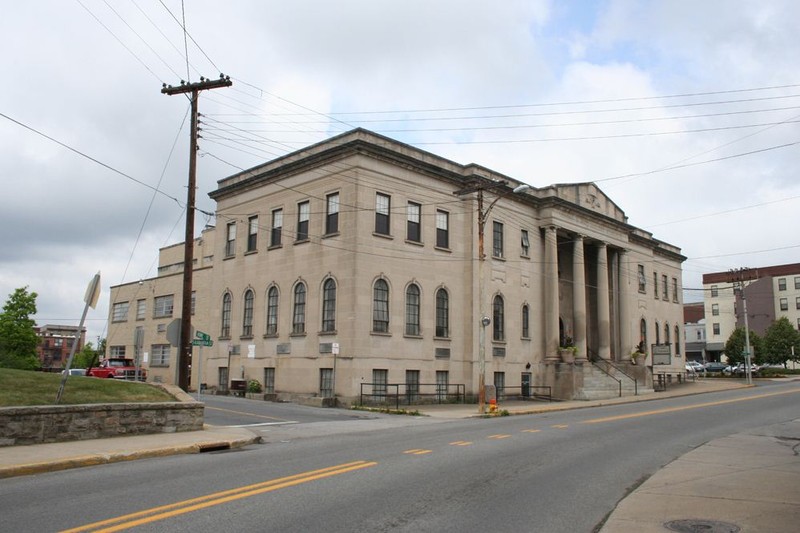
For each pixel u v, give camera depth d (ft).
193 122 77.20
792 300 338.34
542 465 42.01
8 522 25.14
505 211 131.03
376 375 103.60
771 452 50.62
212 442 50.21
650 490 34.53
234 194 132.98
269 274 120.98
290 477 35.17
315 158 112.88
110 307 192.65
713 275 369.50
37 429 47.16
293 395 108.27
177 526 24.63
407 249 111.34
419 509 28.53
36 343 190.08
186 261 73.82
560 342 145.18
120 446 46.75
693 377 214.48
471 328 118.42
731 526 26.55
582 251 146.72
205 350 137.59
